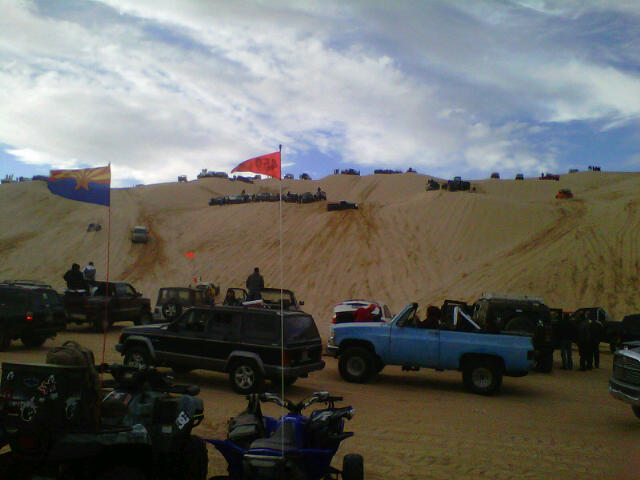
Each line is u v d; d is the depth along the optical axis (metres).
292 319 11.68
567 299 29.61
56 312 15.97
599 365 18.30
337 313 20.69
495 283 32.41
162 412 5.02
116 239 49.97
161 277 40.78
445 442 8.01
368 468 6.65
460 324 12.86
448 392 12.52
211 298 22.47
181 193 81.75
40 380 4.32
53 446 4.24
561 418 10.14
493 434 8.63
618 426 9.58
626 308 27.80
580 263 32.97
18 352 14.73
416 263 37.62
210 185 93.62
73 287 20.41
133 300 21.58
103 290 20.55
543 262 33.97
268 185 101.62
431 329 12.82
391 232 43.19
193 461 5.34
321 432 5.17
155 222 55.53
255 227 49.53
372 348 13.13
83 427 4.34
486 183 87.38
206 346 11.56
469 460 7.16
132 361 11.95
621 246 34.06
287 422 5.07
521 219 43.19
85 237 50.75
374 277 35.91
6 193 66.50
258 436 5.17
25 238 51.59
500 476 6.56
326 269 37.84
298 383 12.75
